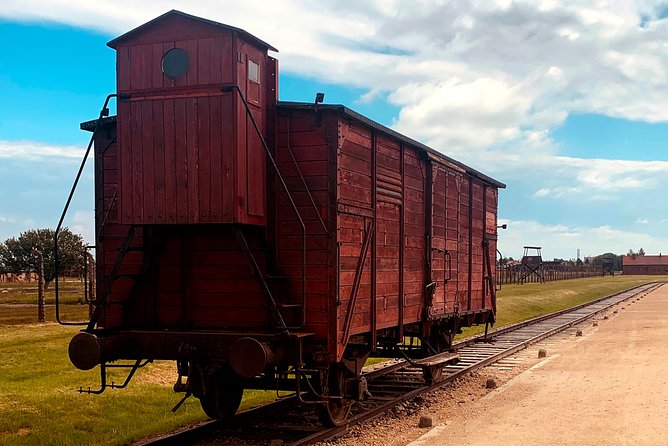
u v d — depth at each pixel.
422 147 11.18
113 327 8.75
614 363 14.81
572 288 60.03
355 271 8.81
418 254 11.32
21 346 15.38
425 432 8.69
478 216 15.02
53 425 8.96
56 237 8.18
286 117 8.47
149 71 8.18
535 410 9.95
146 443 7.84
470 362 15.18
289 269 8.32
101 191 9.20
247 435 8.55
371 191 9.38
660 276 133.50
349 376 9.19
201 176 7.88
